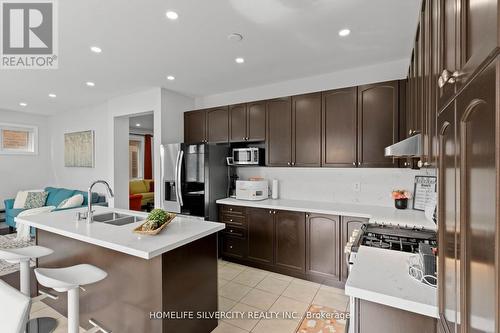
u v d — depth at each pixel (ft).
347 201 10.67
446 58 2.77
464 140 1.95
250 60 9.63
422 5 4.58
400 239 5.83
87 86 12.71
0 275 10.28
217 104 14.06
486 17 1.53
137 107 13.89
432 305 3.10
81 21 7.02
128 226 7.14
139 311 6.00
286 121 10.85
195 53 9.03
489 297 1.52
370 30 7.51
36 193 17.51
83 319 7.17
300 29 7.46
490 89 1.47
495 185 1.43
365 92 9.24
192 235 6.22
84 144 17.71
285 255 10.28
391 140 8.77
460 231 2.06
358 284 3.67
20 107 17.65
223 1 6.17
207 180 11.55
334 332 6.94
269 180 12.47
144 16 6.78
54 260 8.04
